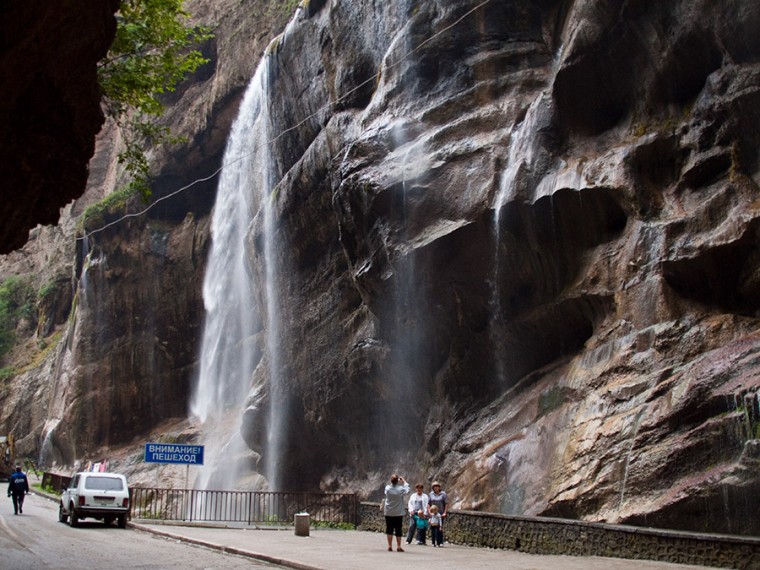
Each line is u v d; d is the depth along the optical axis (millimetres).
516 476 17266
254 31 43312
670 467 13961
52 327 63281
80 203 63219
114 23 11828
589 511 14852
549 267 19672
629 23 18531
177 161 47344
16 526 20500
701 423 14109
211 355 43844
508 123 21141
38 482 42500
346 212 23625
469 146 21250
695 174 17234
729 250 16094
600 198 18375
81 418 46250
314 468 29297
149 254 47781
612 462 14992
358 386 25875
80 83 11430
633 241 17531
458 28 22969
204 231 47281
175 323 47219
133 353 46875
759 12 16328
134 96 17797
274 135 31812
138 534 20312
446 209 20969
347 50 26703
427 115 22609
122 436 46125
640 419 15055
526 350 20688
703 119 17344
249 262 33031
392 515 15734
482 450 19094
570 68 19344
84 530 20594
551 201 19031
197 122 46000
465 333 21906
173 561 14227
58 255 64562
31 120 10906
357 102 26312
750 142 16625
